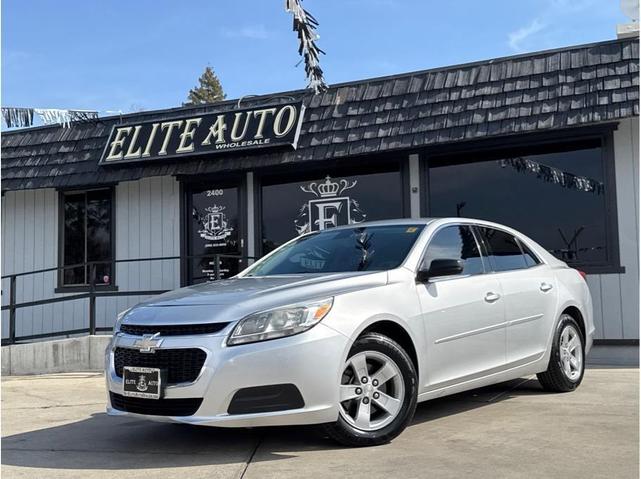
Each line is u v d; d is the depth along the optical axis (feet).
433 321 16.03
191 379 13.71
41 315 38.40
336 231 19.42
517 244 20.39
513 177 30.09
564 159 29.30
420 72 31.01
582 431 15.69
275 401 13.46
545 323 19.66
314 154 31.09
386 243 17.54
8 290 39.19
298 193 34.09
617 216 27.91
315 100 32.55
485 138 28.35
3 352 30.27
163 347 14.05
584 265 28.32
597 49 27.78
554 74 28.04
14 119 32.58
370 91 31.58
